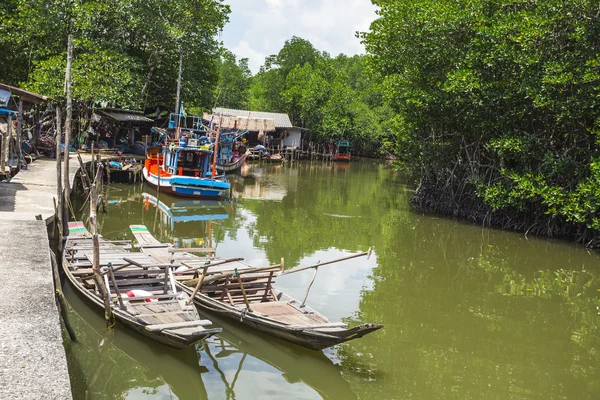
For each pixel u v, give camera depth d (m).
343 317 9.45
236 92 62.53
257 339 8.30
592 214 16.12
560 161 16.56
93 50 26.53
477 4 18.52
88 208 18.56
